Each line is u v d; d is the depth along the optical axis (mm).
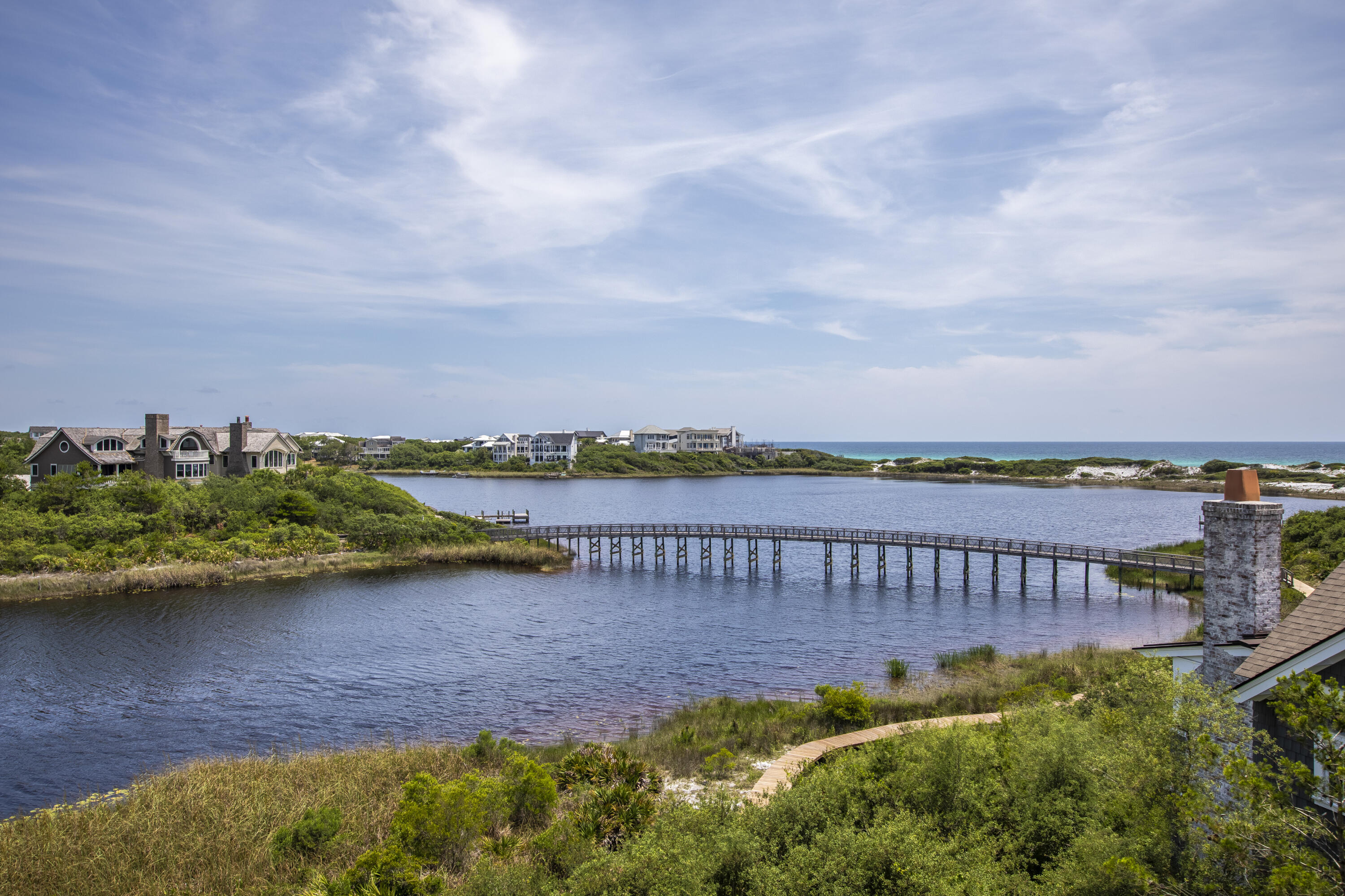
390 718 24203
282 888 12625
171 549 45344
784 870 9828
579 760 16703
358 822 15031
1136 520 81562
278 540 50812
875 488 132625
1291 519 49531
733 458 177625
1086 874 9008
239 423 66375
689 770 18172
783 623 37719
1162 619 37750
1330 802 7180
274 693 26469
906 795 12156
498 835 14078
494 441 167750
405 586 45375
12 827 14789
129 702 25422
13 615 35750
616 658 31250
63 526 44875
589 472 152500
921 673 28719
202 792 16219
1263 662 9523
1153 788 9555
